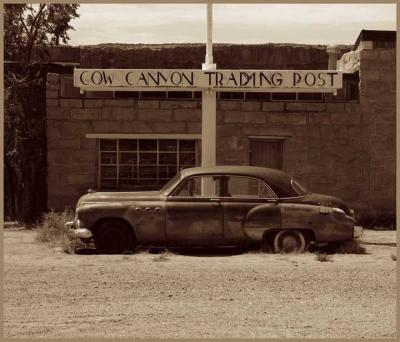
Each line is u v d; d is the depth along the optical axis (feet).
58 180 70.18
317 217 48.34
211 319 30.60
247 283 37.63
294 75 58.80
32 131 71.41
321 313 31.78
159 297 34.53
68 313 31.45
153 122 70.74
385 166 71.67
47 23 72.54
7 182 71.82
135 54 79.56
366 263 44.11
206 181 48.65
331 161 71.46
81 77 58.54
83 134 70.33
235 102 71.00
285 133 71.20
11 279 38.22
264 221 48.19
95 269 41.29
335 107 71.46
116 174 70.79
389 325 29.78
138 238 48.34
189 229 48.16
